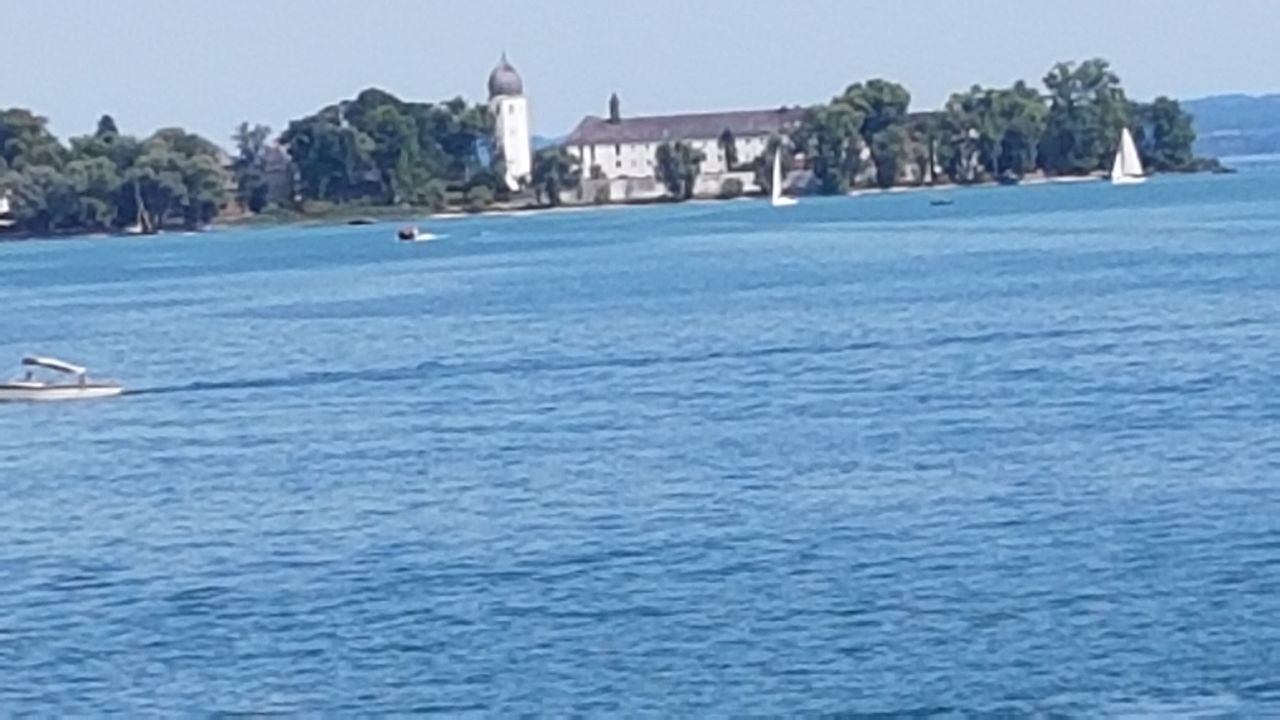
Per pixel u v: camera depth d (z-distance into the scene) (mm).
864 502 91750
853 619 72438
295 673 69938
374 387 146250
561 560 83188
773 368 145625
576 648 70750
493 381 146125
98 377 161875
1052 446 103688
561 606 76000
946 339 158875
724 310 195750
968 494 92438
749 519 89438
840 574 78500
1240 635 68438
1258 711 62000
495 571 81875
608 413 125250
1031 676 65625
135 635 75688
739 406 125438
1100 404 117500
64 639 75688
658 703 64938
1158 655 66938
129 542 92438
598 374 147375
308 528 93000
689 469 102500
